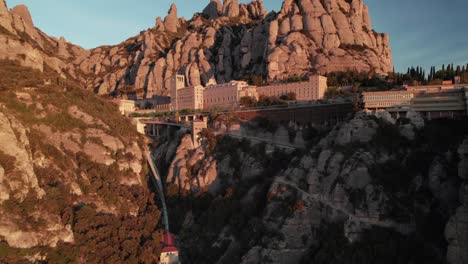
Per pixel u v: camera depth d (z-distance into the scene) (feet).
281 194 476.54
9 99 561.43
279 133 596.29
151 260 450.30
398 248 386.52
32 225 412.57
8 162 444.55
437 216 392.88
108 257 430.20
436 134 457.68
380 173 435.12
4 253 378.12
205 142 646.33
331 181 454.40
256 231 467.93
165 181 635.25
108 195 537.65
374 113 495.82
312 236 442.50
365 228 409.28
